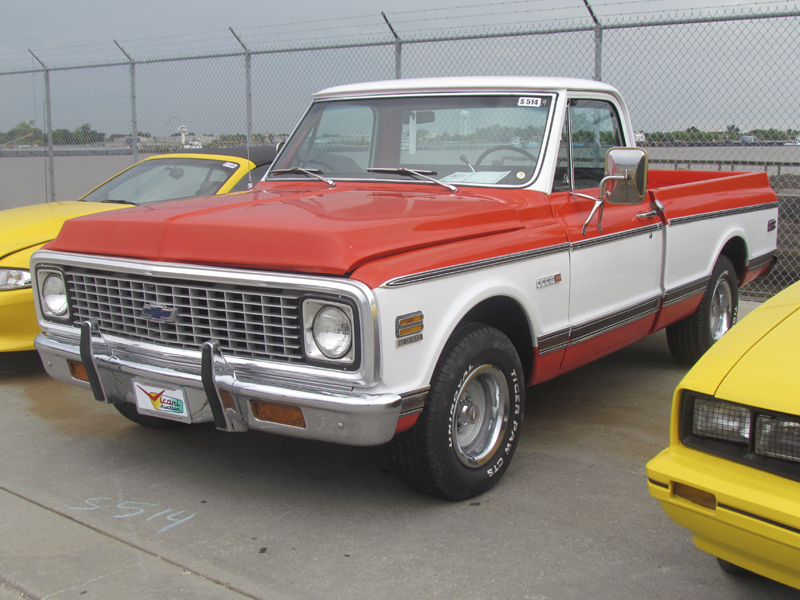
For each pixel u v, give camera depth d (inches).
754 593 94.7
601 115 158.6
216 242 109.3
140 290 117.3
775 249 223.8
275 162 167.5
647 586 96.3
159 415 118.8
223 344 110.5
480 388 124.3
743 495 77.0
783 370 79.9
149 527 113.1
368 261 101.7
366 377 98.7
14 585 97.0
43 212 212.8
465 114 147.9
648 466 85.8
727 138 289.9
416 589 95.4
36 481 130.7
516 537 109.3
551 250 131.0
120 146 429.7
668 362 212.2
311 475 133.4
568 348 139.5
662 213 163.8
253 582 97.2
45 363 135.0
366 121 157.8
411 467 113.9
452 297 110.1
